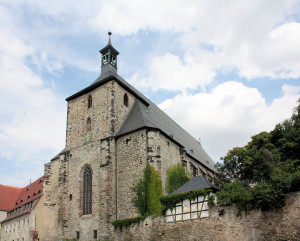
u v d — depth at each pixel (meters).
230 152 38.69
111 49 54.69
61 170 45.88
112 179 39.41
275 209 24.12
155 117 52.41
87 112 46.50
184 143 59.03
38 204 52.19
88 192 41.81
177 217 30.62
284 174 26.16
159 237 31.42
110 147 40.72
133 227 34.31
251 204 25.50
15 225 60.72
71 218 42.09
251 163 35.41
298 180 23.98
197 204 29.50
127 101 47.16
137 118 43.19
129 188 38.16
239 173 37.00
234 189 27.59
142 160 38.22
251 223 25.11
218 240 26.81
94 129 44.31
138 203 36.50
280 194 23.84
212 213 27.94
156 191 36.00
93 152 42.97
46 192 51.38
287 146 34.78
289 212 23.34
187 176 44.78
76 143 46.16
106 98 44.41
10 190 79.62
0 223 70.50
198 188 31.17
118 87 45.62
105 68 53.28
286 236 22.98
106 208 37.41
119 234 35.59
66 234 41.62
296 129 35.50
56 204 48.94
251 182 34.44
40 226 49.81
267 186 25.06
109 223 36.97
